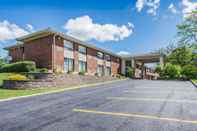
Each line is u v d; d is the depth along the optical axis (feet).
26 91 52.13
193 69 137.59
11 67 80.12
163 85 75.05
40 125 20.74
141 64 182.60
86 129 19.26
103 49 120.88
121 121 22.06
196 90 55.06
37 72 69.26
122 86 70.59
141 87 66.03
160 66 147.64
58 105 31.91
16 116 24.59
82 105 31.78
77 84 79.20
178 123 21.17
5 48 102.01
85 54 106.32
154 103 33.27
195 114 25.12
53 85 66.39
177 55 161.27
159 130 18.83
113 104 32.60
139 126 20.12
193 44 132.26
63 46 89.51
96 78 94.22
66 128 19.63
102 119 22.97
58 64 85.61
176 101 35.19
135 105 31.55
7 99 38.96
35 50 87.76
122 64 152.56
